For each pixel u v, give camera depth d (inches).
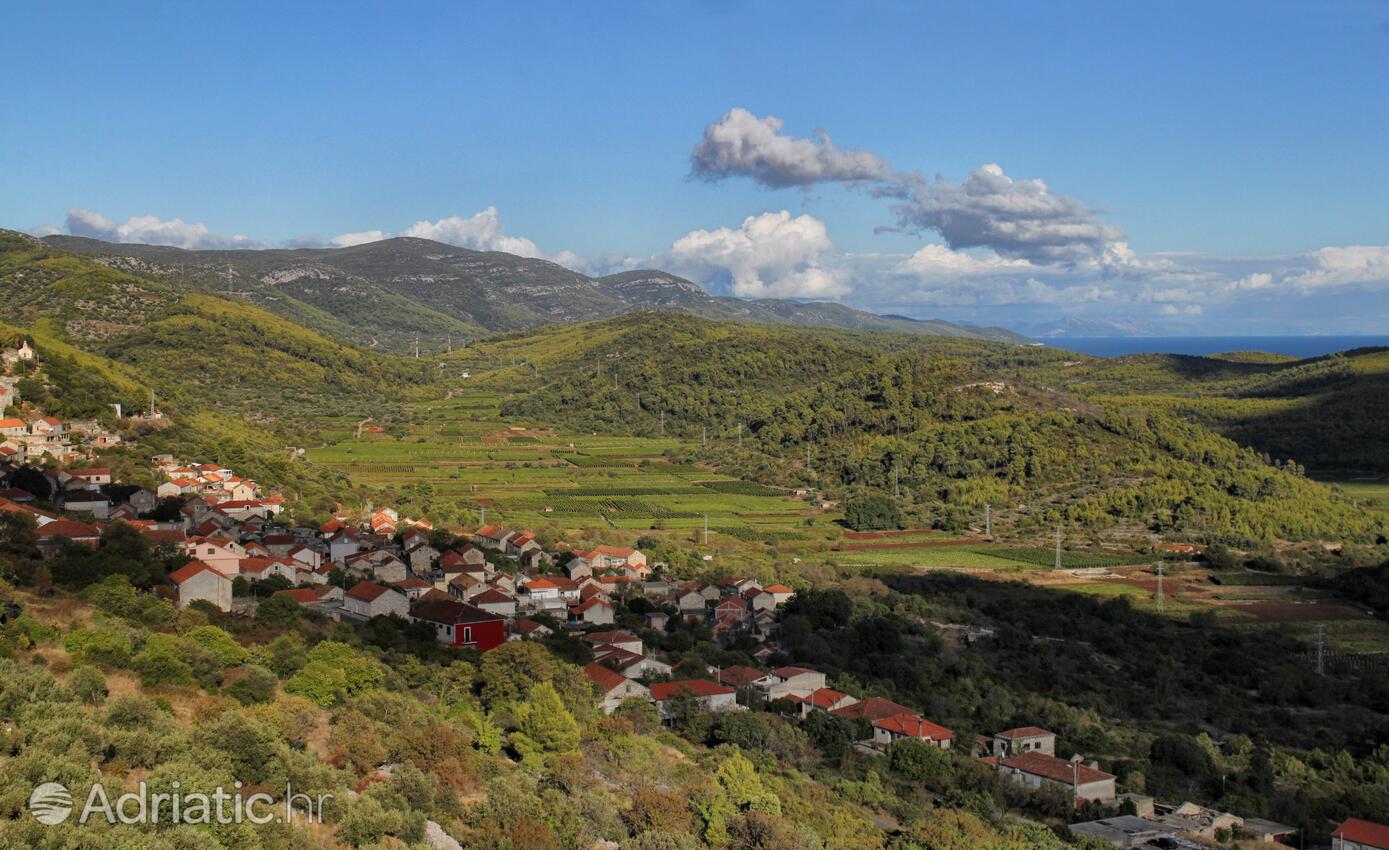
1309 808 4426.7
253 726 2753.4
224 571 5526.6
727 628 6471.5
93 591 4069.9
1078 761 4532.5
